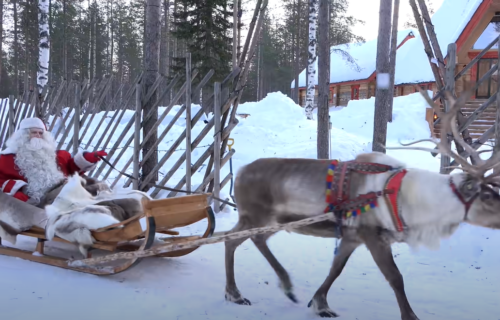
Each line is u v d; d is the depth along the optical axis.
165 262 5.86
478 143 6.95
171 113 17.56
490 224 4.00
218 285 5.22
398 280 4.09
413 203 4.02
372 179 4.18
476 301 4.77
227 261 4.84
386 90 9.98
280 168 4.65
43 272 5.22
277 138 16.00
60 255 5.90
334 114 22.75
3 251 5.80
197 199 5.29
